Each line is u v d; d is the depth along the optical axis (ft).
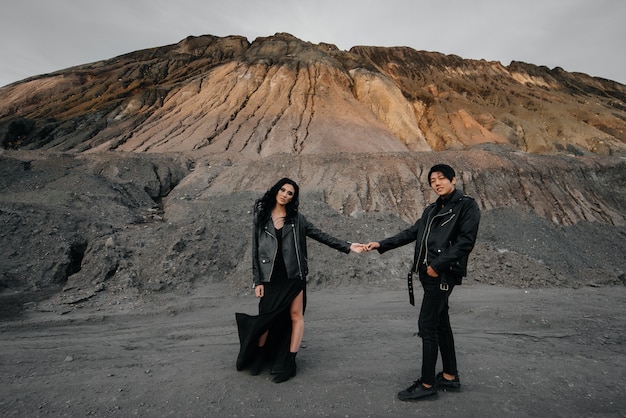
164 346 15.15
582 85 280.10
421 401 9.39
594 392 9.95
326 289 27.71
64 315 20.33
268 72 168.04
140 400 9.58
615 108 241.14
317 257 30.58
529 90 238.27
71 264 29.09
